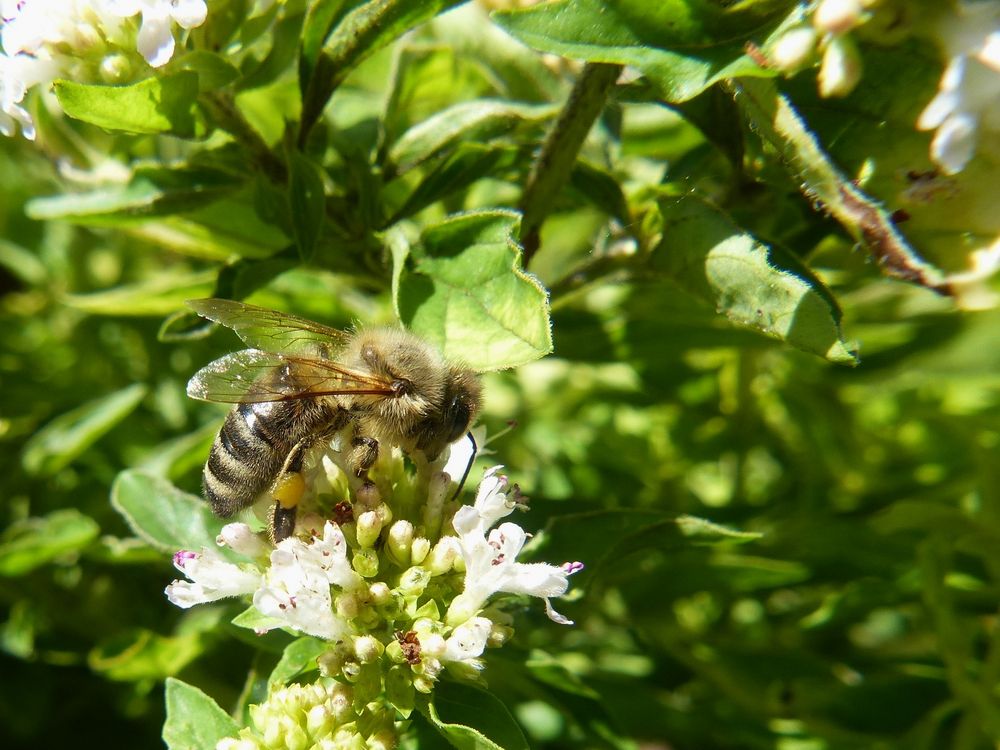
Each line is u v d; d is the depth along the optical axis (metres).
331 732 0.07
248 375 0.08
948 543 0.09
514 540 0.07
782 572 0.09
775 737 0.09
